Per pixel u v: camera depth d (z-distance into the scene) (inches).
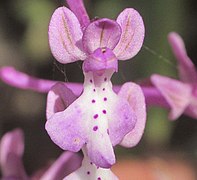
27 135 10.6
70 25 4.2
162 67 9.2
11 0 10.3
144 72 9.3
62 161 5.5
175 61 9.1
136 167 9.6
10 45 10.6
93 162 4.0
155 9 9.1
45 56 10.0
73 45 4.2
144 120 4.2
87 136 4.0
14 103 10.7
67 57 4.2
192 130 10.6
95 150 4.0
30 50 9.9
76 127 4.0
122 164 9.6
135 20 4.2
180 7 9.3
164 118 9.4
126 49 4.3
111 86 4.2
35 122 10.7
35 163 10.4
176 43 6.1
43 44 9.8
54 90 4.1
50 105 4.1
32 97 10.7
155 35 9.1
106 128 4.0
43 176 5.4
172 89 5.7
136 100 4.2
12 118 10.6
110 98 4.1
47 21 9.7
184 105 5.8
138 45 4.3
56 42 4.1
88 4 9.3
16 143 5.7
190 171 10.0
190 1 10.1
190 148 10.4
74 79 10.3
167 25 9.1
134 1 9.3
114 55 4.2
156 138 9.6
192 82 5.9
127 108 4.1
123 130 4.0
